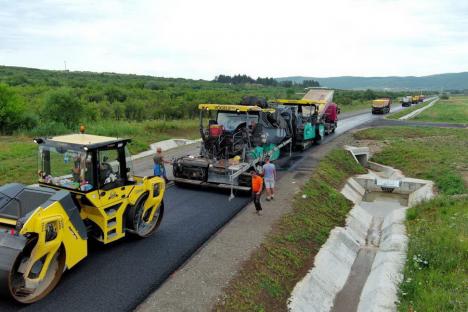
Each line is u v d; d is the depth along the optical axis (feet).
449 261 36.96
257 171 52.49
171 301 26.89
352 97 340.59
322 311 32.58
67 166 29.99
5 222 24.64
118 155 32.45
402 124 143.43
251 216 44.01
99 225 31.24
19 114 95.30
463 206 52.39
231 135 55.26
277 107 75.87
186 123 114.93
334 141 101.96
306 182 59.31
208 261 32.78
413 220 52.13
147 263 31.50
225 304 27.22
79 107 101.96
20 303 25.00
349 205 58.39
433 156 87.30
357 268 42.37
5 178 53.78
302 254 38.29
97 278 28.96
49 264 26.89
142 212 35.53
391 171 83.66
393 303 32.58
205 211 44.39
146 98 170.30
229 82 537.65
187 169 52.54
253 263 33.22
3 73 310.04
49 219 24.95
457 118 173.06
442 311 29.84
